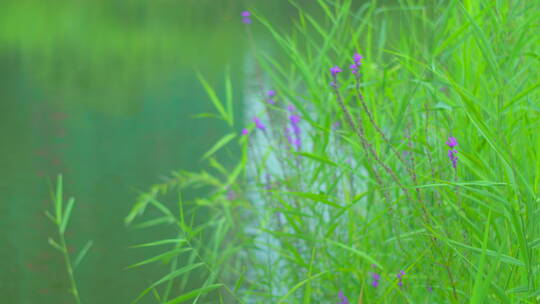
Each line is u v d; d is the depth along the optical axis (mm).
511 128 2199
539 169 1954
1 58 13852
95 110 9750
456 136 2410
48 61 13531
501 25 2475
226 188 3693
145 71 12352
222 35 15438
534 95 2432
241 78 10578
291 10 17547
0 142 8070
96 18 19359
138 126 8812
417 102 2469
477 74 2422
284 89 3072
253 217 4012
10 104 10086
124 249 5066
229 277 4152
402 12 3287
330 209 3004
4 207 5910
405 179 2570
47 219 5684
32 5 21781
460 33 2480
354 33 3236
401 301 2459
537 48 2617
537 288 1917
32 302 4246
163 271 4723
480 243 2094
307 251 3045
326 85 3025
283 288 3275
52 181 6641
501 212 2045
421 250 2354
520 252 1967
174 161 7145
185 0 22609
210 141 7922
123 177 6707
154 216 5680
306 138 3320
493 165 2205
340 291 2643
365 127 2699
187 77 11617
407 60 2768
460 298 2152
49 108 9883
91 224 5562
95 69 12664
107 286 4469
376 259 2738
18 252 5035
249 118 8273
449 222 2320
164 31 16734
